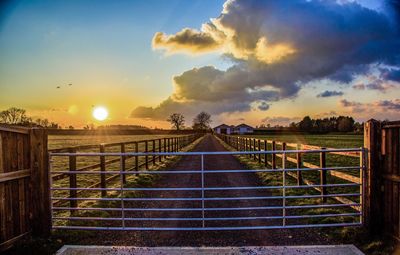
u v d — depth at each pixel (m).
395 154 4.24
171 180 9.80
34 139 4.60
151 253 4.05
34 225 4.60
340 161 14.62
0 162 3.97
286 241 4.45
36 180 4.61
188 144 31.31
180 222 5.49
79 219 5.07
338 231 4.71
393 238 4.26
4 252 4.05
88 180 10.18
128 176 10.03
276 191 7.82
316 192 7.54
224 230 4.98
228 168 12.60
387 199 4.43
